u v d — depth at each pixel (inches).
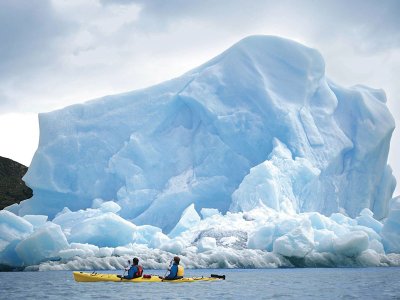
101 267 1596.9
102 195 2222.0
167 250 1692.9
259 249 1686.8
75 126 2272.4
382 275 1348.4
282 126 2166.6
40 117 2273.6
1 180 3184.1
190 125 2310.5
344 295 930.1
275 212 1899.6
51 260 1675.7
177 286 1064.8
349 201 2209.6
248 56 2282.2
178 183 2190.0
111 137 2271.2
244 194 1991.9
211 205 2176.4
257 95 2223.2
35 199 2233.0
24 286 1106.7
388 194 2319.1
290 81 2253.9
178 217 2140.7
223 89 2261.3
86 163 2233.0
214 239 1699.1
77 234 1749.5
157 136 2276.1
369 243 1747.0
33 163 2223.2
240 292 970.1
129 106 2317.9
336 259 1652.3
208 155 2201.0
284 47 2281.0
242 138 2186.3
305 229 1619.1
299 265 1652.3
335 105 2310.5
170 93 2311.8
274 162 2068.2
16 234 1705.2
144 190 2172.7
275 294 944.3
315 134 2198.6
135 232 1823.3
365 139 2231.8
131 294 935.7
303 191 2075.5
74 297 906.7
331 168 2198.6
